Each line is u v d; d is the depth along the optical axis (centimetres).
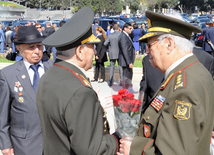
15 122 235
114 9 7694
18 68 241
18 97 233
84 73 166
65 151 149
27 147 231
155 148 145
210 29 870
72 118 139
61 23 737
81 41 156
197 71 150
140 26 1400
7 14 5781
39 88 163
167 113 140
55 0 8069
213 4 7269
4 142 228
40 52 247
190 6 7225
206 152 149
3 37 1305
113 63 709
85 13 162
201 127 135
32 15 6512
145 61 281
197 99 132
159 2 6650
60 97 145
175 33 157
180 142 129
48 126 156
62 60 163
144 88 274
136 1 7656
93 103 146
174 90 142
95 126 146
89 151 137
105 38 751
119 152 171
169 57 160
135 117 174
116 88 204
